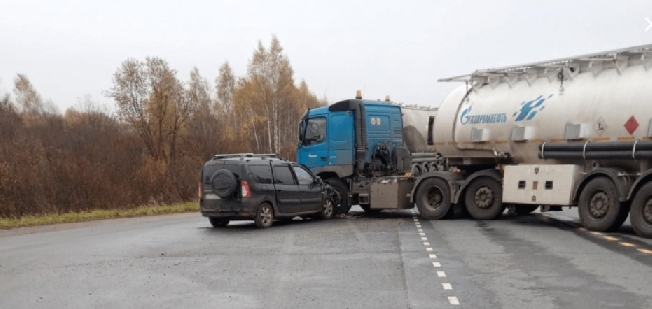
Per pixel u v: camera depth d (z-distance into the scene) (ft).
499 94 56.85
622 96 46.98
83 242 48.78
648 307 24.34
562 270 32.22
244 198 55.36
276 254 39.47
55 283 31.12
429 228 52.70
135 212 80.59
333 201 65.41
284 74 192.13
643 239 43.42
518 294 26.91
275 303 26.03
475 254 37.96
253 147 180.14
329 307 25.18
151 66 140.26
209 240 47.98
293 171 60.64
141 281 31.24
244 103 198.39
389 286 28.96
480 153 57.77
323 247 42.32
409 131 75.92
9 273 34.45
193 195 97.66
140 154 120.06
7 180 77.66
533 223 55.42
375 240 45.44
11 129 135.33
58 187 82.02
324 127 67.21
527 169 53.06
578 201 49.42
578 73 51.52
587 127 48.85
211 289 29.04
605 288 27.78
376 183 64.08
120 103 138.10
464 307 24.76
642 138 45.37
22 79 294.25
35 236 55.98
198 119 153.79
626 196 45.73
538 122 52.49
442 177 59.67
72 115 262.47
